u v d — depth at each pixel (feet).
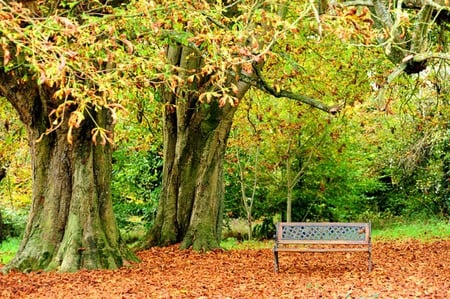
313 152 76.18
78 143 40.45
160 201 55.88
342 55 60.08
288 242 39.93
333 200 83.71
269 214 83.97
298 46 56.24
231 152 80.43
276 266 39.50
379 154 91.81
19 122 57.52
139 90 32.19
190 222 53.83
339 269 41.83
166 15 31.99
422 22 38.06
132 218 86.17
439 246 57.36
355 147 83.25
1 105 51.70
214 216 54.08
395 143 89.15
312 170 79.87
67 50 22.29
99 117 40.52
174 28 34.09
